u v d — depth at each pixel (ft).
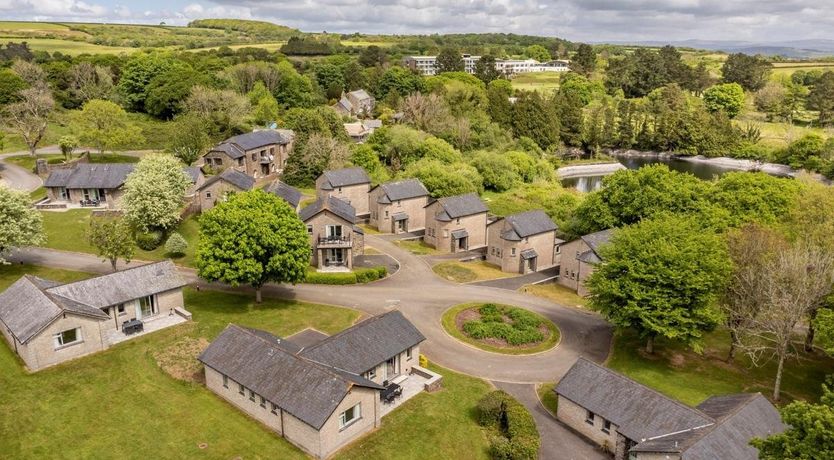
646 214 270.05
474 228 314.14
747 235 206.08
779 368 169.89
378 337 167.43
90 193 299.38
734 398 145.79
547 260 291.99
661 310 181.06
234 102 460.55
